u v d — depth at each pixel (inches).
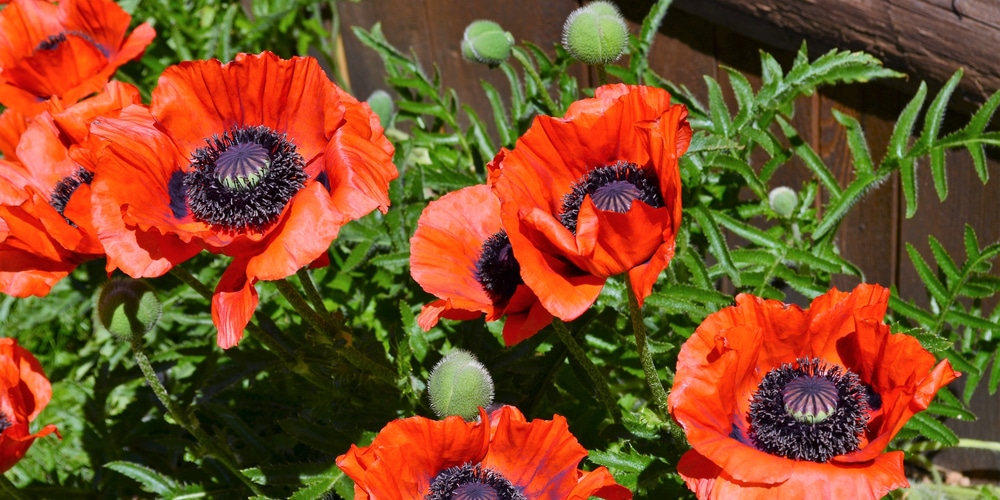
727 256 41.9
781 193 45.4
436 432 35.3
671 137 34.6
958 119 44.8
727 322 35.4
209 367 45.3
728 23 46.1
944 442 42.6
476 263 37.6
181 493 42.7
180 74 37.3
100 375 46.9
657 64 48.9
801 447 35.1
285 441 43.5
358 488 35.0
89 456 46.6
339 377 42.0
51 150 41.1
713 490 34.0
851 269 44.4
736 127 44.0
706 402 34.5
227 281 36.6
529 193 35.9
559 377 42.1
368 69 59.5
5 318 50.4
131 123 37.4
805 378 35.5
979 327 44.2
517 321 36.2
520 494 36.3
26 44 46.4
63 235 37.4
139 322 39.2
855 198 43.8
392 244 45.8
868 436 35.3
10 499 44.8
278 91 37.6
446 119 49.0
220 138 37.9
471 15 52.9
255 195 37.1
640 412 40.5
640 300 34.5
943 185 42.8
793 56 46.3
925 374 34.5
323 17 59.4
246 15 59.9
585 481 35.0
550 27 51.1
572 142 35.9
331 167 36.6
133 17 53.8
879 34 43.5
